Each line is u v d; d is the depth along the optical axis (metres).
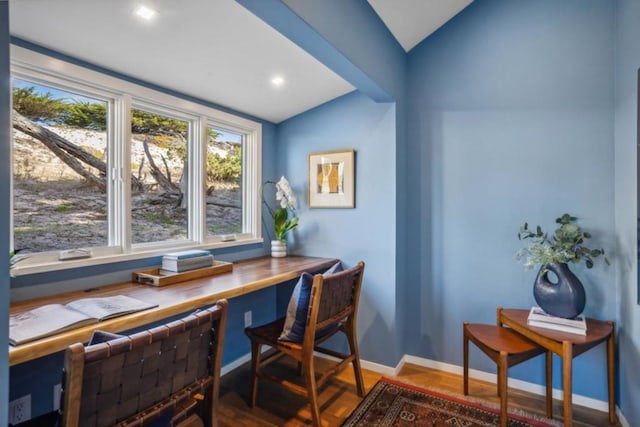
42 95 1.63
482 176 2.43
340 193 2.72
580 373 2.14
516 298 2.33
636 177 1.74
